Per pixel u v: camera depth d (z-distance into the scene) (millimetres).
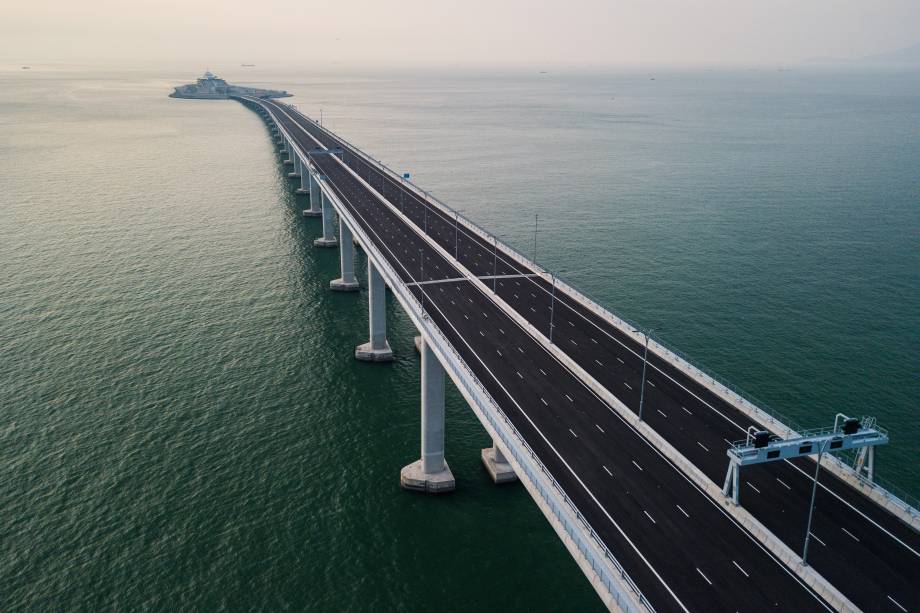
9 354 107062
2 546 67750
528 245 170125
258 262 156500
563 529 49906
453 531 71750
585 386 74500
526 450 56281
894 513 53250
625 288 140500
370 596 63469
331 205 170125
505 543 70312
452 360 68938
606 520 52031
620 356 82062
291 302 132125
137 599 62219
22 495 74875
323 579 65188
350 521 72688
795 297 135375
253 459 82250
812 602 44594
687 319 124750
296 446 85062
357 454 83875
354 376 103000
